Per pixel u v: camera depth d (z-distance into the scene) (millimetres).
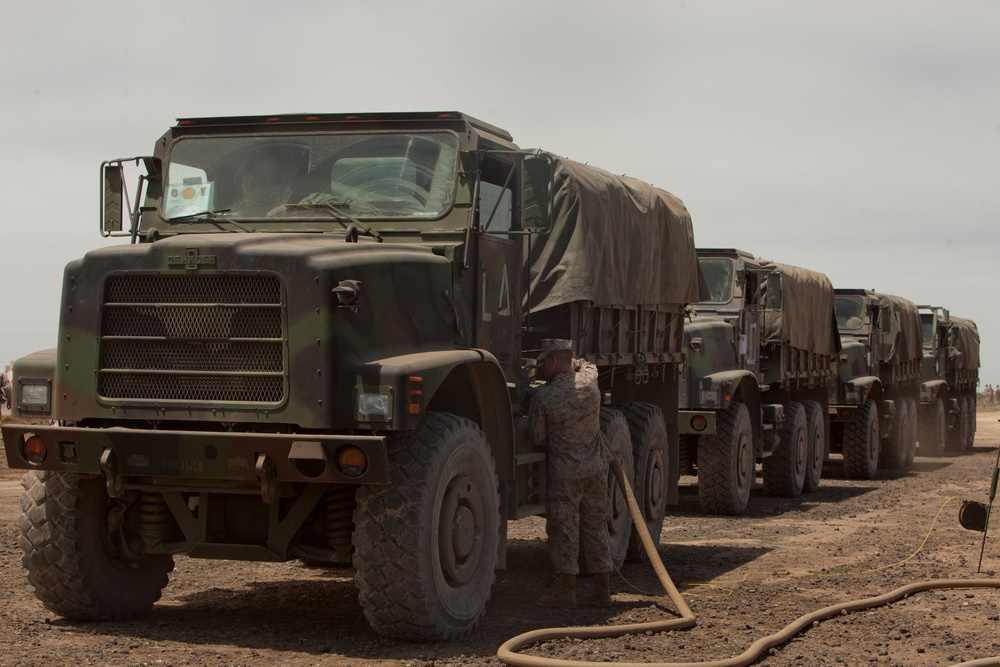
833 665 6207
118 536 6934
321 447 5887
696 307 15055
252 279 6234
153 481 6492
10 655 5980
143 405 6328
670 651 6414
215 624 6961
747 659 6117
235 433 5992
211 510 6633
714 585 8781
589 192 8844
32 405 6590
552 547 7664
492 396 7199
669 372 11570
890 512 14148
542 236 8672
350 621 7082
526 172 7359
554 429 7586
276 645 6398
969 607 7902
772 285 15172
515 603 7891
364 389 6074
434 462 6316
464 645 6492
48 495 6738
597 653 6320
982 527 9266
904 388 23609
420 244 7289
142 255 6387
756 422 14773
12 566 8898
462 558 6703
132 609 7086
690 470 14367
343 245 6473
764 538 11625
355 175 7551
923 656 6445
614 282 9438
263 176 7672
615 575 9211
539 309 8609
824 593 8461
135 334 6391
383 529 6199
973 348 29609
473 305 7453
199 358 6297
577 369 7707
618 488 9297
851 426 19250
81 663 5867
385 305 6441
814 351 17516
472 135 7484
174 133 7859
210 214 7602
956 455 26703
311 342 6098
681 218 11258
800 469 16391
